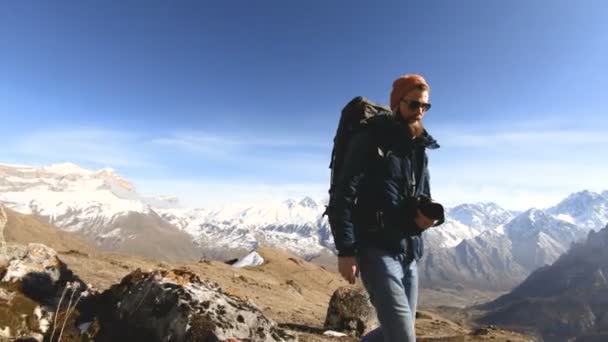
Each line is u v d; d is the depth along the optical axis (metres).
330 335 5.74
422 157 1.82
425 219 1.66
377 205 1.71
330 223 1.72
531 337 6.88
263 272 19.62
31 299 2.56
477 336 6.66
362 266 1.73
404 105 1.81
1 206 3.00
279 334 2.58
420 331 8.09
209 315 2.34
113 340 2.43
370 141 1.71
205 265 15.25
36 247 2.95
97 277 6.84
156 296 2.49
